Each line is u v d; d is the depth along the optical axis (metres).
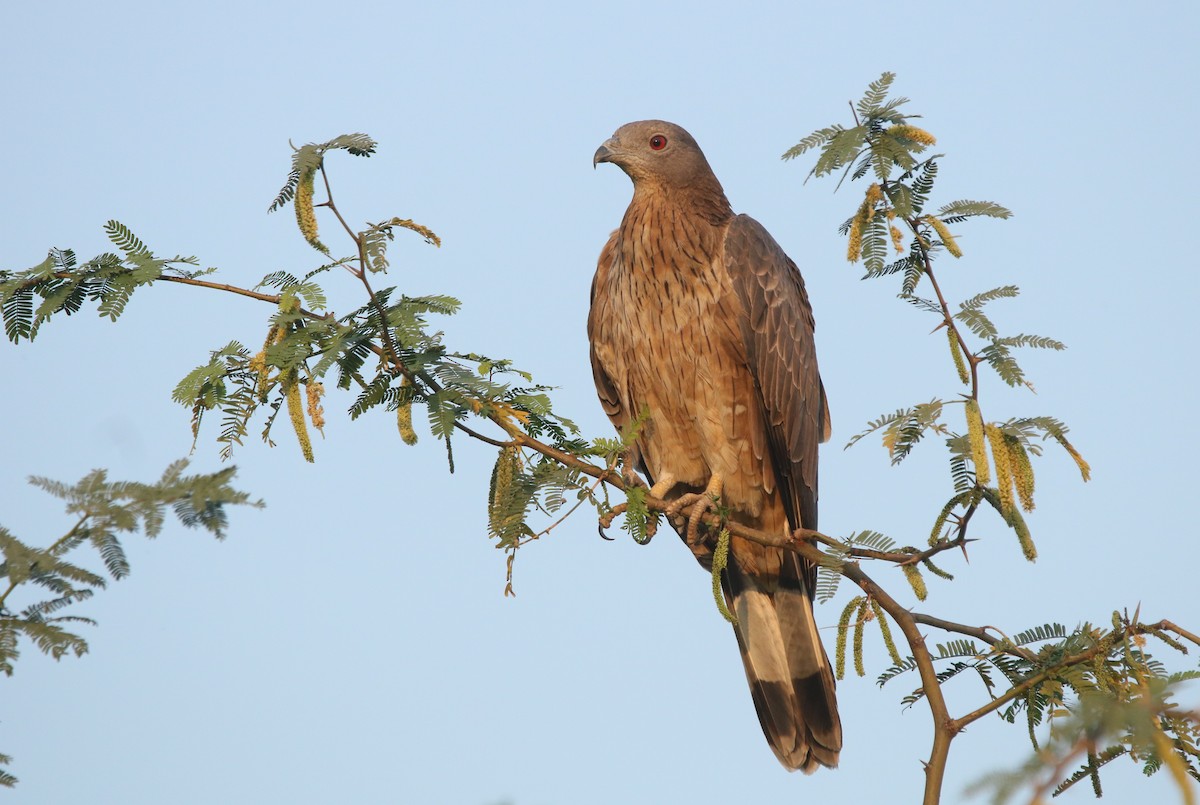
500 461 9.74
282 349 9.20
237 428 9.20
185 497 6.75
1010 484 8.88
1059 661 8.98
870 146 9.55
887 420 9.36
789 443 13.95
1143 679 8.29
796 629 14.07
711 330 13.77
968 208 9.76
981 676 9.59
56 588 6.74
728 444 13.98
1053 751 5.76
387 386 9.67
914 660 9.59
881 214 9.61
